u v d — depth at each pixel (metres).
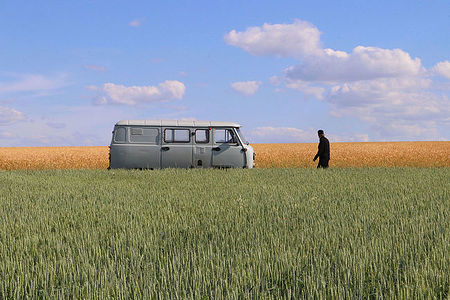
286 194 9.12
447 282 3.57
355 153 31.47
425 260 3.99
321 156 17.08
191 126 16.11
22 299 3.39
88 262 4.11
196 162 16.03
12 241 5.01
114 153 15.91
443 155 28.92
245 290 3.38
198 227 5.85
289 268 3.84
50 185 11.60
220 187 10.72
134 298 3.23
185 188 10.57
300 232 5.41
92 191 10.19
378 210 7.13
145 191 10.09
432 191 9.74
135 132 15.95
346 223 5.96
